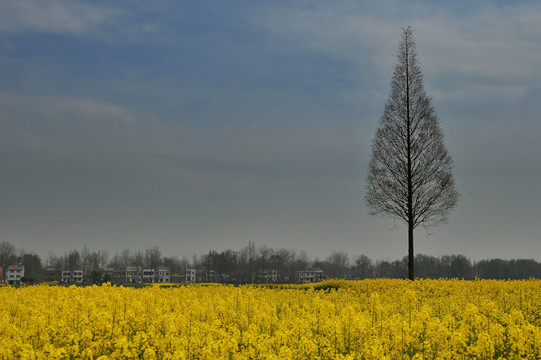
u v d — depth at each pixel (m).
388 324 15.28
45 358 11.61
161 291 25.72
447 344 13.70
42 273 141.75
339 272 152.25
